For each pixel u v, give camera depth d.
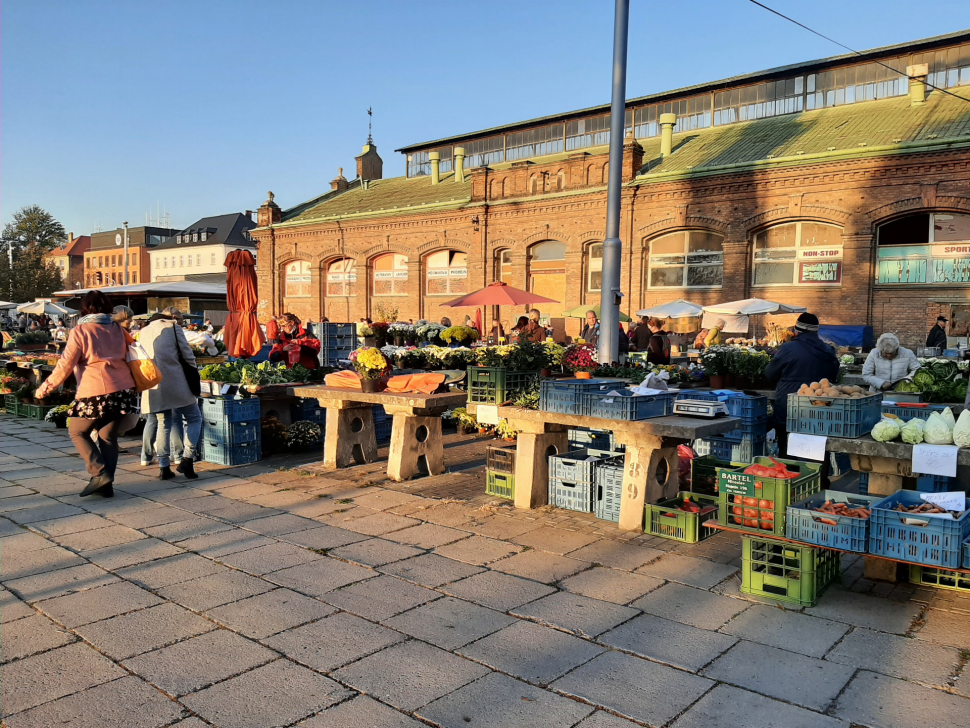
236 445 8.42
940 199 18.17
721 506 4.69
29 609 4.29
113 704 3.23
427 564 5.09
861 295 19.61
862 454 4.66
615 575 4.89
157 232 87.62
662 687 3.39
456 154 31.28
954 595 4.56
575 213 24.59
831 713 3.16
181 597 4.48
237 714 3.15
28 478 7.72
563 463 6.53
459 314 27.95
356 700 3.27
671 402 6.16
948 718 3.11
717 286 22.31
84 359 6.65
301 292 33.56
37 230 80.62
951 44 21.59
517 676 3.49
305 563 5.10
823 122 22.81
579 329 24.72
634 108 27.83
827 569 4.61
